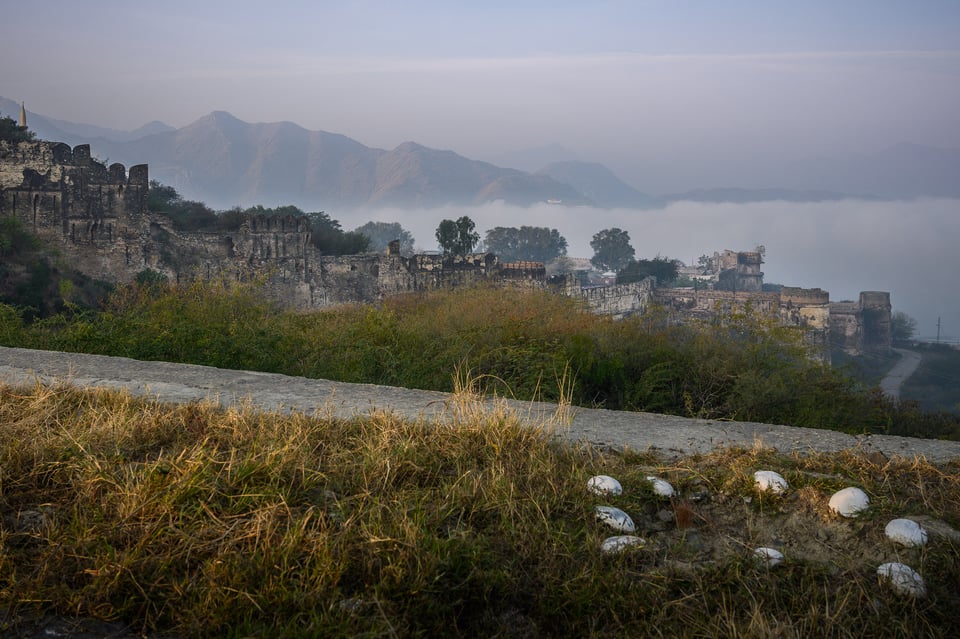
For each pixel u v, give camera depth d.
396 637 2.97
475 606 3.33
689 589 3.51
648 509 4.27
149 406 5.86
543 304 14.49
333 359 10.12
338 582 3.26
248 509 3.83
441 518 3.88
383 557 3.45
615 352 10.49
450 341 10.99
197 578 3.31
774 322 11.10
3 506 3.92
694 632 3.17
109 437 4.88
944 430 9.80
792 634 3.11
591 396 9.88
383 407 6.24
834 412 9.21
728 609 3.37
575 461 4.85
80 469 4.25
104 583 3.23
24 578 3.23
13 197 45.78
